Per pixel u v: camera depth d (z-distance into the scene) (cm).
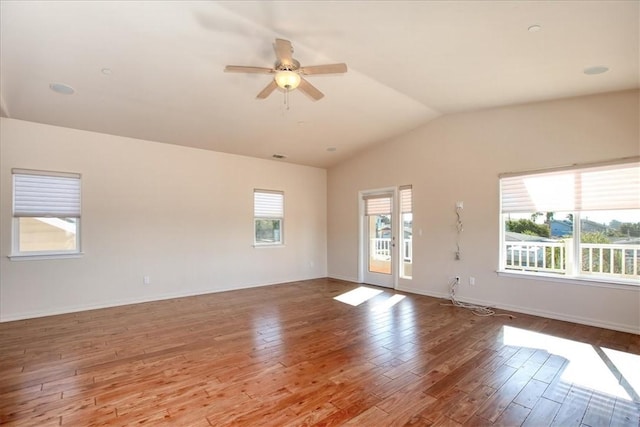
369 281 670
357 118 502
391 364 291
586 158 393
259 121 484
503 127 465
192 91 385
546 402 231
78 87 356
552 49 279
